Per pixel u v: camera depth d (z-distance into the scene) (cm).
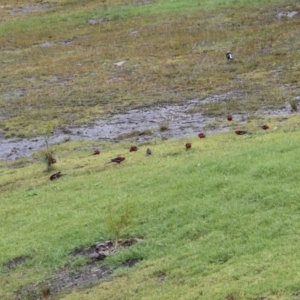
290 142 3191
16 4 10831
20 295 2370
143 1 9838
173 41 7631
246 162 2980
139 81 6359
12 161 4566
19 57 8169
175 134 4562
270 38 7106
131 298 2075
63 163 4072
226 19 8250
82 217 2889
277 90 5403
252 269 2008
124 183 3206
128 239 2555
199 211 2602
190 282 2066
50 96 6256
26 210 3228
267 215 2403
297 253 2039
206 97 5553
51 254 2616
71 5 10369
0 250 2777
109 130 5016
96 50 7875
